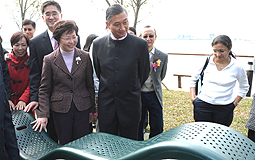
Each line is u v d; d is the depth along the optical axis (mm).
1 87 1896
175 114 5332
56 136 2863
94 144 1872
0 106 1844
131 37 2488
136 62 2475
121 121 2535
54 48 2877
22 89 3148
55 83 2520
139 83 2598
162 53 3404
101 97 2584
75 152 1737
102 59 2508
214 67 2926
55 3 2910
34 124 2537
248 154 1406
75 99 2500
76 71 2514
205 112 2951
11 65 3105
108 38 2500
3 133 1867
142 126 3396
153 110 3324
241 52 12664
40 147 2328
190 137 1454
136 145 1794
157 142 1500
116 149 1779
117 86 2469
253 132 2691
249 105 5945
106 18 2369
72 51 2523
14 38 3021
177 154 1341
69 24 2348
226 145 1417
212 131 1544
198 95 3043
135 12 6160
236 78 2875
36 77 2812
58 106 2465
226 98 2855
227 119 2910
